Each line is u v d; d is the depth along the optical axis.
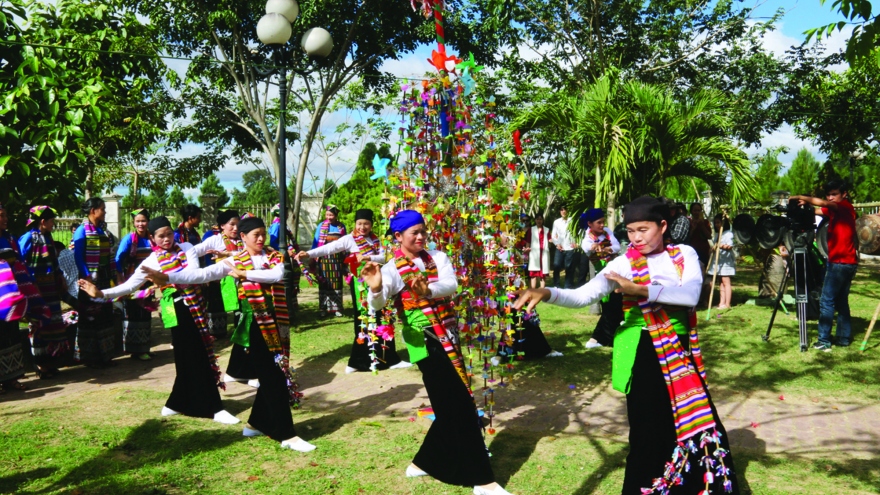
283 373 4.78
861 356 7.38
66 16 8.81
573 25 17.61
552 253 16.66
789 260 8.02
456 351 3.98
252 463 4.42
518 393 6.17
